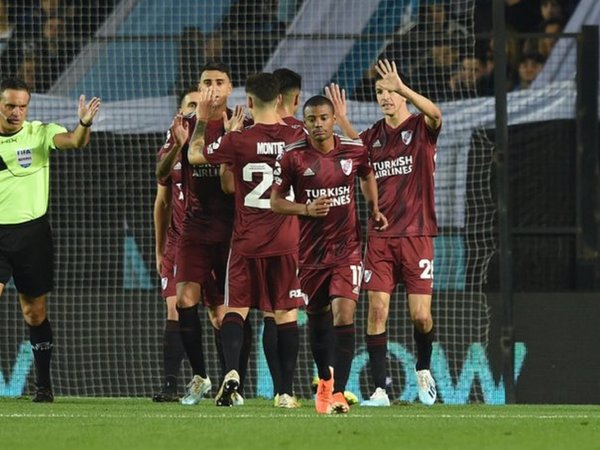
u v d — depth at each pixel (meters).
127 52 42.97
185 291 32.22
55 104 42.91
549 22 43.09
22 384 40.31
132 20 43.03
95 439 20.67
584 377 39.38
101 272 42.38
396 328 40.22
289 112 31.39
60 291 42.12
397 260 34.72
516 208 42.19
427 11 42.38
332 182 29.05
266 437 20.98
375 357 34.47
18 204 33.38
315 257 29.75
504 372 39.53
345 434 21.66
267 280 29.52
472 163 41.94
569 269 41.97
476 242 41.56
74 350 40.81
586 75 42.22
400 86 33.12
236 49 42.75
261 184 29.09
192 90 34.06
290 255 29.34
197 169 31.45
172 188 34.44
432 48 42.28
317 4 42.75
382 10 42.59
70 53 43.03
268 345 31.64
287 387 30.61
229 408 29.83
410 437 21.20
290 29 42.78
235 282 29.47
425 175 34.66
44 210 33.75
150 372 40.69
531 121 42.28
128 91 42.91
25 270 33.59
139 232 42.44
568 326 39.53
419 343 35.12
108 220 42.47
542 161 42.16
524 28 43.34
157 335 40.75
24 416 26.58
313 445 19.62
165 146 33.12
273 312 30.53
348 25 42.62
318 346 28.59
